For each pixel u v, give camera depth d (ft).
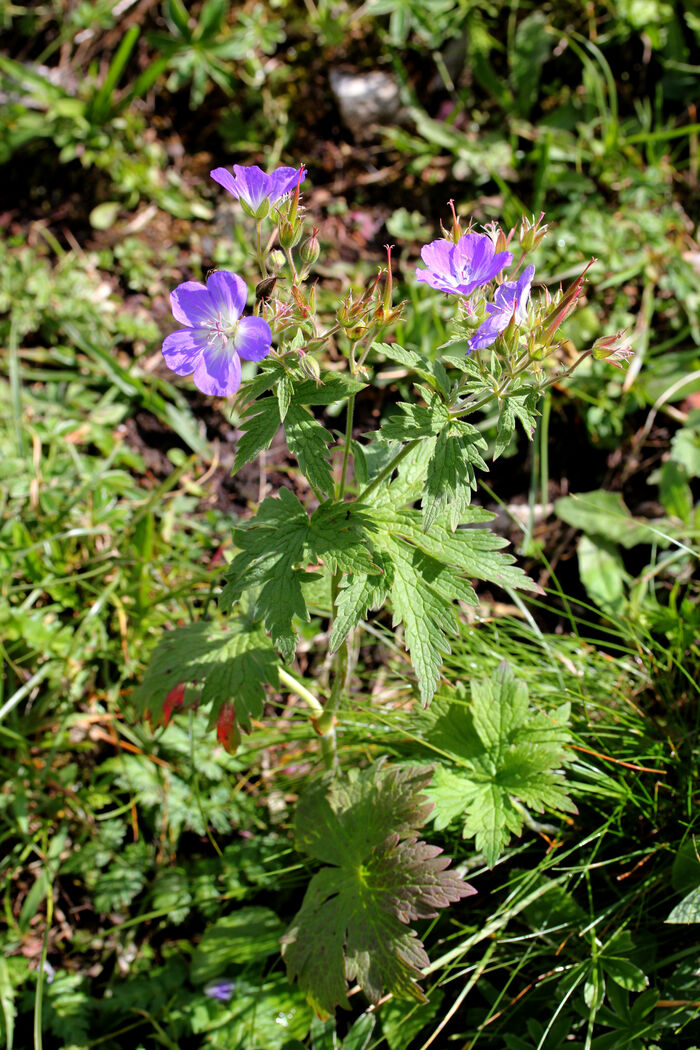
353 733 1.53
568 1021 1.34
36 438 1.83
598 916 1.38
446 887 1.33
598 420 1.86
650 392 1.87
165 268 2.05
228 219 2.09
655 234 1.96
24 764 1.60
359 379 1.25
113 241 2.08
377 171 2.11
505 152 2.05
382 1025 1.41
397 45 2.16
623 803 1.44
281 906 1.55
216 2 2.09
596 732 1.52
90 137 2.11
